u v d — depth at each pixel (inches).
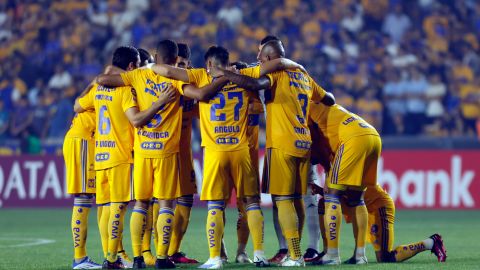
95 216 2044.8
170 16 2925.7
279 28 2854.3
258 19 2893.7
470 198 2114.9
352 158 957.2
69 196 2230.6
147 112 924.6
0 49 2928.2
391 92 2642.7
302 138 949.8
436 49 2829.7
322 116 989.2
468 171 2117.4
